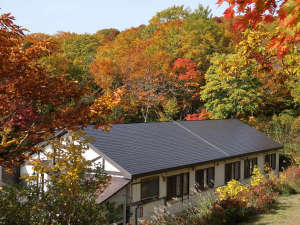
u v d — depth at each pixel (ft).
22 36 21.53
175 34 151.33
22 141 21.95
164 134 61.41
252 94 101.96
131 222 42.47
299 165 80.84
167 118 114.62
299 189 60.44
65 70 95.20
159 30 163.63
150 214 45.57
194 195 53.88
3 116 21.08
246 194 49.73
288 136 99.40
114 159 43.32
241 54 29.60
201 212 43.42
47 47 22.29
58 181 25.26
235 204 44.27
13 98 20.18
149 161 46.73
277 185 59.82
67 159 27.17
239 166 67.05
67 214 22.93
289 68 27.78
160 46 138.62
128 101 108.17
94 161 45.44
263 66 29.99
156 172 44.39
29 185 24.29
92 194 26.13
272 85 109.60
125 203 40.75
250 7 9.89
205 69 138.31
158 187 47.24
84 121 20.80
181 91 125.39
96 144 46.42
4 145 21.12
